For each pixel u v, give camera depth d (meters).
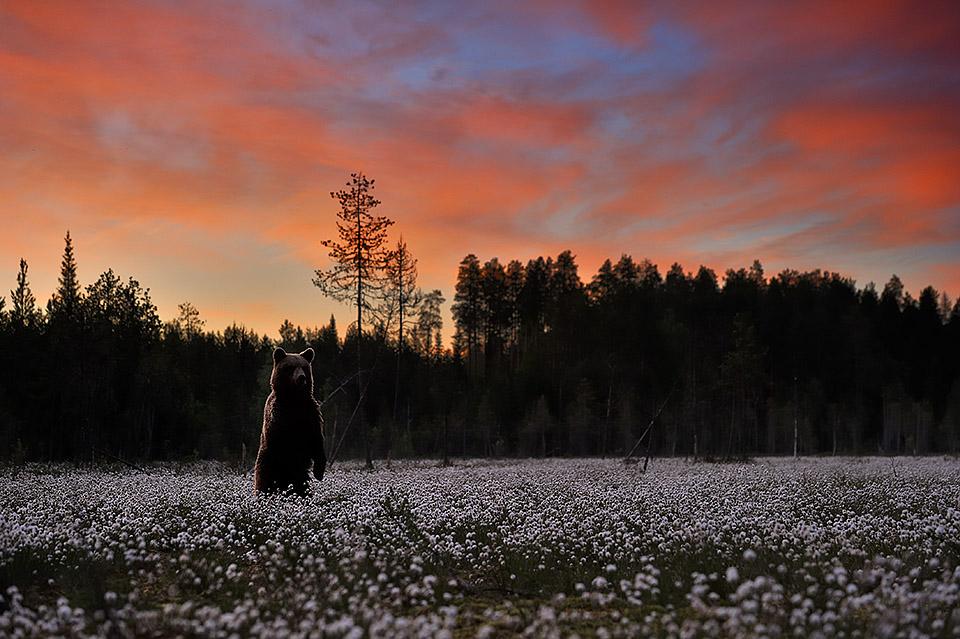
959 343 100.88
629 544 8.93
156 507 12.20
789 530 10.41
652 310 78.62
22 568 7.72
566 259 97.69
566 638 5.81
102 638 5.31
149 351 48.16
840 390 82.19
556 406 70.75
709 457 40.00
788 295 98.31
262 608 6.48
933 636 5.30
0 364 44.66
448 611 5.64
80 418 41.78
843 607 5.82
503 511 12.27
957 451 66.00
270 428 13.65
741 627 5.24
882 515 12.57
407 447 52.84
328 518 10.60
